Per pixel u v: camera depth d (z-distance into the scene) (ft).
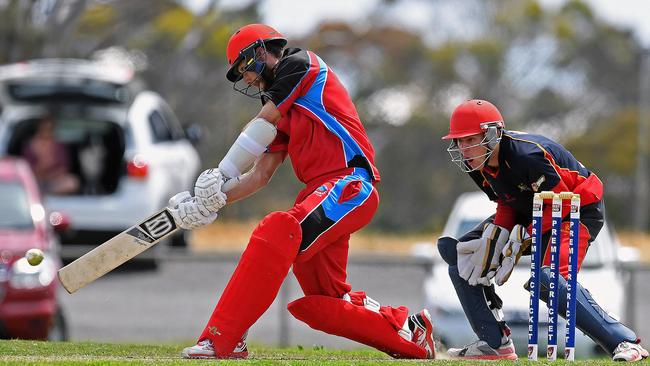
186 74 406.62
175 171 223.10
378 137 445.78
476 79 477.36
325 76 85.46
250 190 86.53
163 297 203.31
